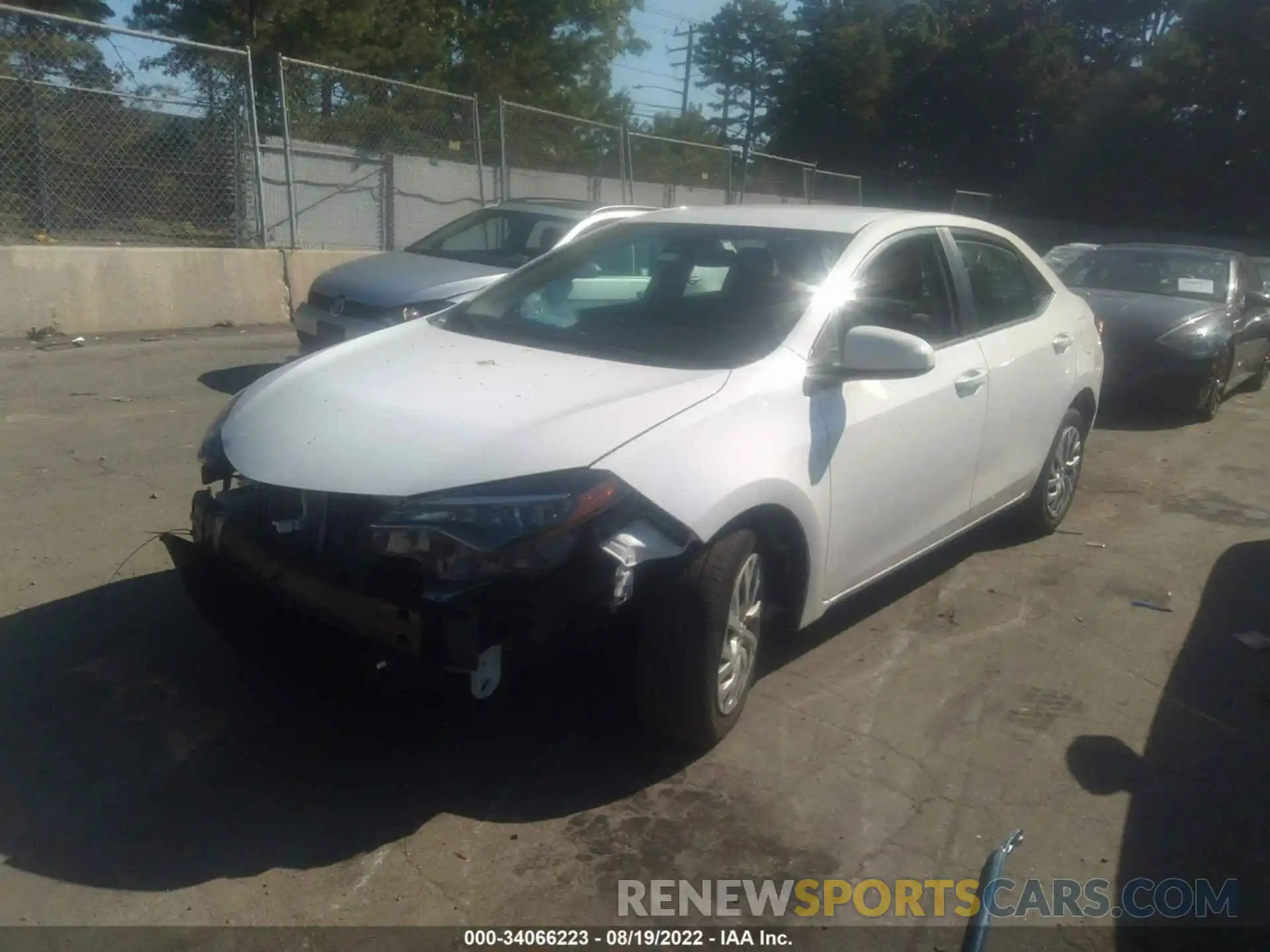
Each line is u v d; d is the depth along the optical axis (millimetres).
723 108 61469
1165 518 6898
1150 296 10258
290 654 3543
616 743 3850
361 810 3430
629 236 4938
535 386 3732
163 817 3338
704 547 3484
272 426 3646
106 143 10992
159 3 20453
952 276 5039
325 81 13688
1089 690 4496
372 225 14312
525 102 28875
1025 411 5430
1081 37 42781
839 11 43344
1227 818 3650
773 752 3877
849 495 4102
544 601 3180
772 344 4023
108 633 4391
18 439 6871
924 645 4812
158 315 11133
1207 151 37281
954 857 3387
